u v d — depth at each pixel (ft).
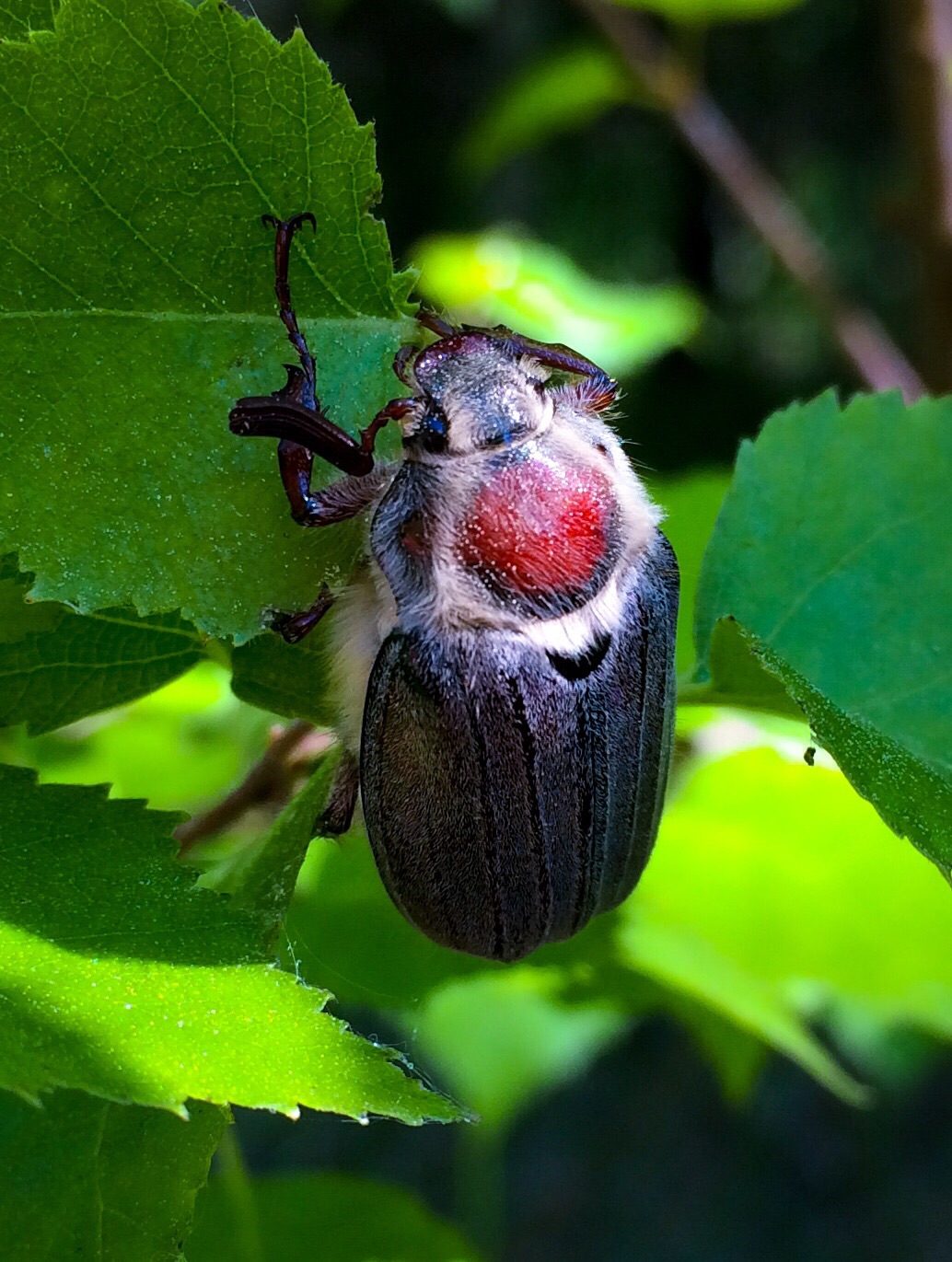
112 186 0.15
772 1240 0.79
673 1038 0.91
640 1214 0.82
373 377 0.17
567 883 0.17
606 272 1.06
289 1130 0.78
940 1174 0.83
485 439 0.17
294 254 0.16
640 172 1.05
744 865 0.29
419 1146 0.79
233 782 0.26
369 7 0.98
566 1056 0.34
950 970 0.29
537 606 0.17
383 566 0.17
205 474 0.16
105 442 0.16
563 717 0.17
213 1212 0.23
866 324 0.44
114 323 0.16
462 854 0.17
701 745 0.28
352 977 0.22
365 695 0.17
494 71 1.00
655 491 0.28
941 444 0.21
